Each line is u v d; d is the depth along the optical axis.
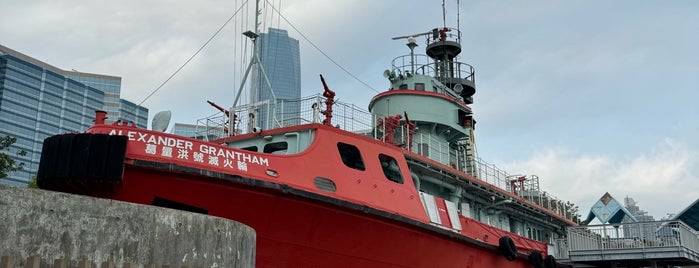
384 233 14.45
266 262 12.92
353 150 15.37
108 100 122.81
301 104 15.60
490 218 22.33
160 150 11.61
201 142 12.15
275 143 15.03
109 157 10.88
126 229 8.27
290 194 12.56
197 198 11.84
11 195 7.40
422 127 21.36
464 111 22.80
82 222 7.90
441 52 28.77
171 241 8.75
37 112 96.00
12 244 7.28
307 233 13.17
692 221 34.56
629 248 22.56
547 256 21.66
